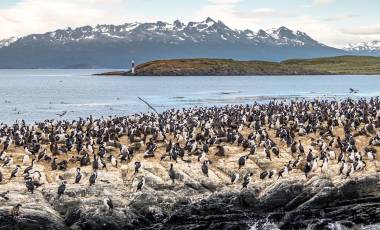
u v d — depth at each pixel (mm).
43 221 40188
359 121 72188
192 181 47250
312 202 45188
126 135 67875
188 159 53375
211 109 93562
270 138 63906
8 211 39906
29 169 48062
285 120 74875
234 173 48562
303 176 48500
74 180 46812
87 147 56625
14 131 67750
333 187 45906
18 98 168875
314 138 64000
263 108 91562
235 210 44438
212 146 58844
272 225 43781
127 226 41844
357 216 44906
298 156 53219
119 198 43906
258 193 46125
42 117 114062
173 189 46250
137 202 43594
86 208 41719
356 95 170500
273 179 47844
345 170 48156
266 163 52281
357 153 52219
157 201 44094
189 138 60281
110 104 147125
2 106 138500
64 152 56781
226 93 189125
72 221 41406
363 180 47375
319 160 51781
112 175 47875
